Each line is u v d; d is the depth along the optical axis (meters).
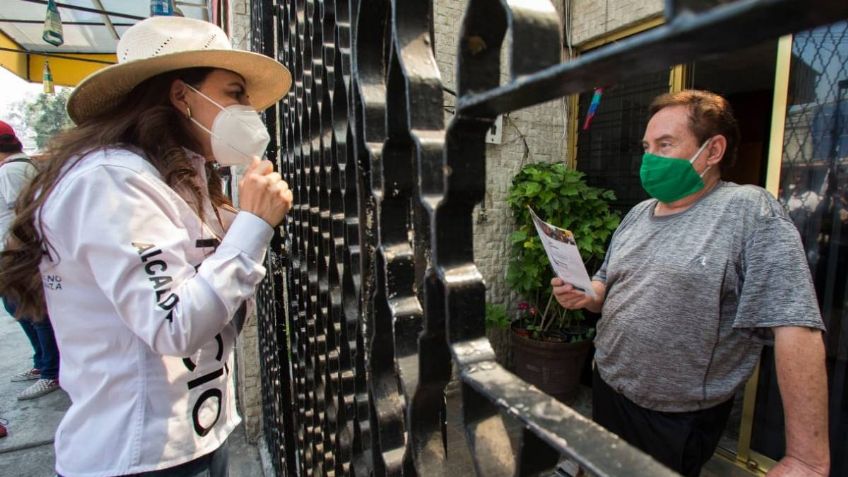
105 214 0.91
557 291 1.78
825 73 2.14
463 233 0.55
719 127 1.43
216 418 1.18
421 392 0.62
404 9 0.58
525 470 0.44
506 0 0.39
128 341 1.03
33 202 0.98
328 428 1.14
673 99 1.52
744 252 1.36
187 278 0.97
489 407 0.54
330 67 0.99
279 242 1.83
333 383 1.11
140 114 1.09
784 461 1.24
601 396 1.77
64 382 1.08
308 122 1.23
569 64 0.32
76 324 1.02
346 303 0.94
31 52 6.26
